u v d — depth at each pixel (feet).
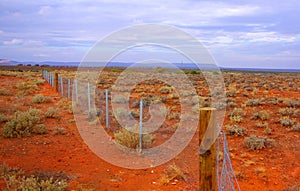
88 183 21.66
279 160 27.73
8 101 61.26
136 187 21.18
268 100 64.64
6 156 27.43
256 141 31.19
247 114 49.62
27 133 34.73
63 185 20.12
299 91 86.53
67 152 29.22
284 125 41.78
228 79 130.11
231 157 28.32
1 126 38.40
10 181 19.35
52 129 38.32
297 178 23.35
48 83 110.32
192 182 22.08
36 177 21.89
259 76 169.89
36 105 57.26
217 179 20.03
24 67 318.65
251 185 21.83
